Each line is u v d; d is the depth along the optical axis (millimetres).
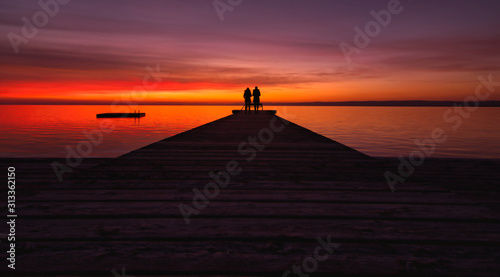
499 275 996
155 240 1237
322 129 31859
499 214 1569
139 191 1969
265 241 1244
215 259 1092
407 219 1500
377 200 1823
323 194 1952
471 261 1084
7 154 14352
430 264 1063
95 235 1271
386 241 1247
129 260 1074
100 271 1009
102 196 1840
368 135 24984
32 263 1043
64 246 1168
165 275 998
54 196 1825
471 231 1347
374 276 997
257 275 1002
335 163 3072
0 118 66375
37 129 33344
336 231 1349
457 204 1741
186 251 1147
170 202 1748
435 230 1358
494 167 3605
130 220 1451
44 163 3578
